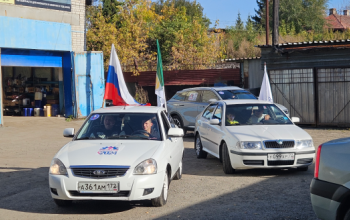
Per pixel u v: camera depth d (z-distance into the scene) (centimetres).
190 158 1045
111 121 688
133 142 634
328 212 408
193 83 2238
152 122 683
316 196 421
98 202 629
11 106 2338
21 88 2353
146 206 600
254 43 3048
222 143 861
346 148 406
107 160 559
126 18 3250
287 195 642
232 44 3175
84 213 572
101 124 686
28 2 1853
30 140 1407
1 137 1477
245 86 2023
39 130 1656
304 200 609
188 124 1426
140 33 3162
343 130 1507
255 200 619
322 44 1596
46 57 1978
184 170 888
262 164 764
